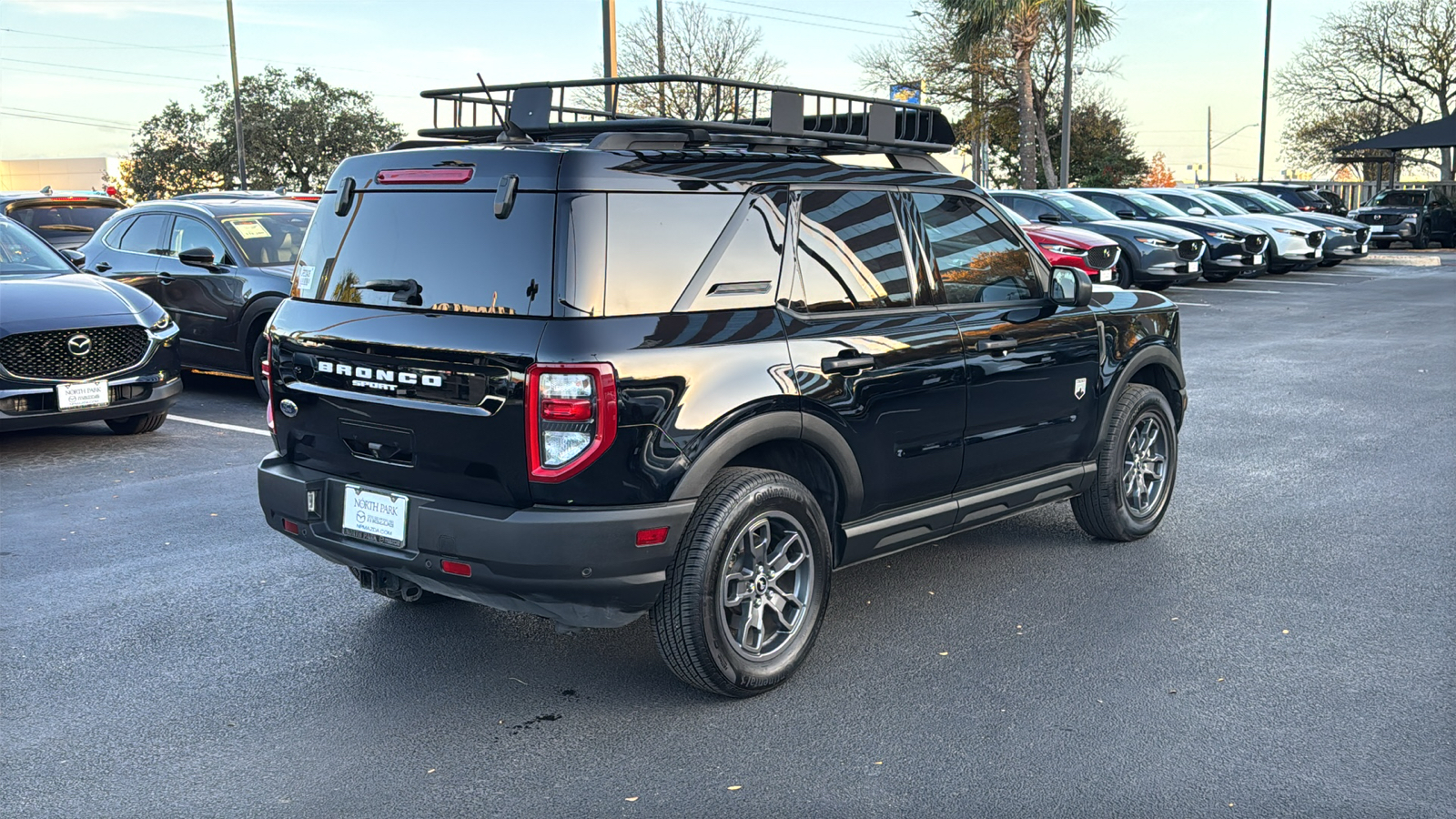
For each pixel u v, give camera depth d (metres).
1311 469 7.32
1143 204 21.06
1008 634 4.58
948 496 4.76
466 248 3.70
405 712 3.92
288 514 4.15
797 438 3.98
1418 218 32.97
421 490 3.78
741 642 3.94
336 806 3.29
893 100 4.66
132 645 4.52
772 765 3.52
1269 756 3.54
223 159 58.34
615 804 3.30
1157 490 5.93
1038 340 5.02
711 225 3.84
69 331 7.82
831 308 4.20
